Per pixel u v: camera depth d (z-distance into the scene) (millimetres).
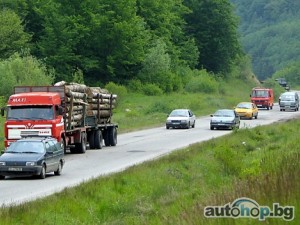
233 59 181125
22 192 32531
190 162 42000
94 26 130500
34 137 44094
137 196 29609
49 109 48969
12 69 99812
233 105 134250
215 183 33562
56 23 127812
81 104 54969
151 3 155000
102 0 134125
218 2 173375
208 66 177625
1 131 66062
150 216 24109
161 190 31094
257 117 103375
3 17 120062
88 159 49219
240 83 179875
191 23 175250
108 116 63188
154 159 44250
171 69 152125
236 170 38250
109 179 33375
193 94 143625
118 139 68812
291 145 47656
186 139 66562
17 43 120000
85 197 28641
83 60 130875
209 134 73312
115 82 136375
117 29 131500
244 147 51875
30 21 134875
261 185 22000
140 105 116188
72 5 133000
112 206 26953
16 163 37844
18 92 52062
